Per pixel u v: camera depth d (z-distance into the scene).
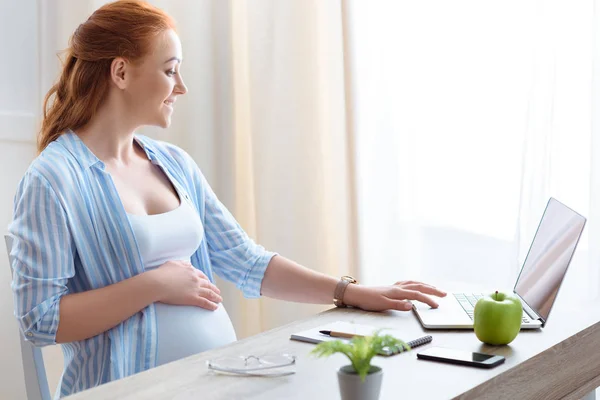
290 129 2.66
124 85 1.89
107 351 1.77
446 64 2.43
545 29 2.24
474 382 1.26
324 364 1.38
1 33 2.82
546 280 1.65
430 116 2.46
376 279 2.56
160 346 1.77
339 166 2.60
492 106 2.37
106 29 1.88
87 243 1.80
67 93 1.93
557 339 1.52
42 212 1.73
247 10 2.70
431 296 1.87
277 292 2.04
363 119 2.52
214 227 2.13
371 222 2.55
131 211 1.89
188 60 2.77
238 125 2.81
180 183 2.05
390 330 1.58
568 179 2.25
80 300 1.72
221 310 1.92
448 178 2.45
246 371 1.33
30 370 1.92
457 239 2.45
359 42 2.50
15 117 2.83
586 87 2.22
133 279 1.77
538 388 1.44
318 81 2.63
